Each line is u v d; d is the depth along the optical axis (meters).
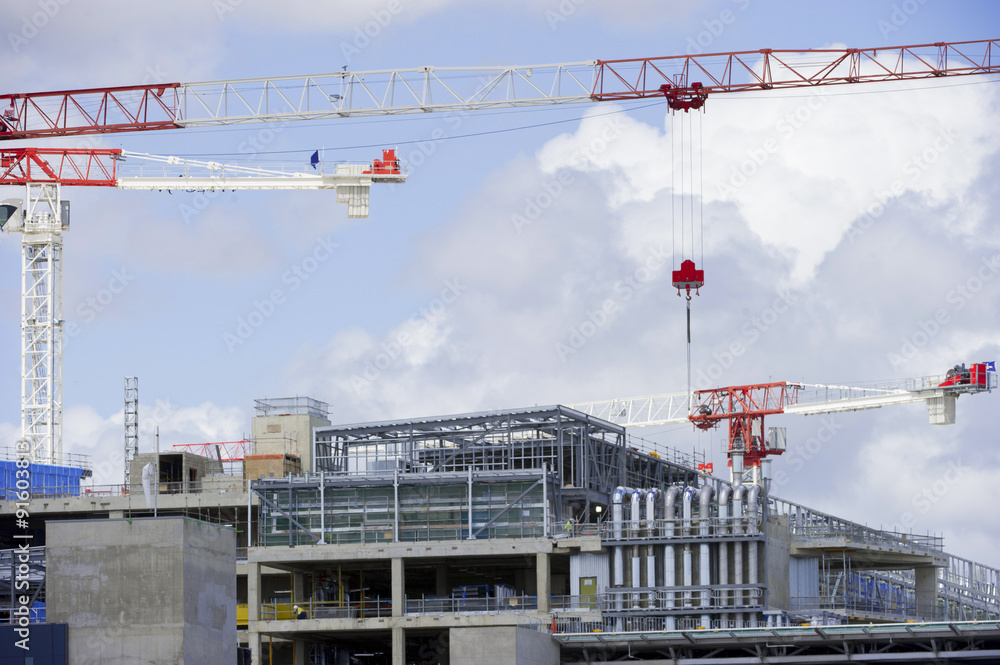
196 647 129.38
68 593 129.00
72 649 127.88
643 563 164.38
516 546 167.38
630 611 161.50
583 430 181.25
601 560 165.75
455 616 166.12
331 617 172.75
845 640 145.88
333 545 172.25
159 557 128.62
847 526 185.50
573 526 171.12
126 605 128.12
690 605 160.88
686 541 162.75
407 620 167.12
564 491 176.25
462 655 146.38
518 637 145.62
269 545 174.75
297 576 179.12
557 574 184.62
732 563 161.75
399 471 174.00
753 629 148.00
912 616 184.38
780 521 170.25
